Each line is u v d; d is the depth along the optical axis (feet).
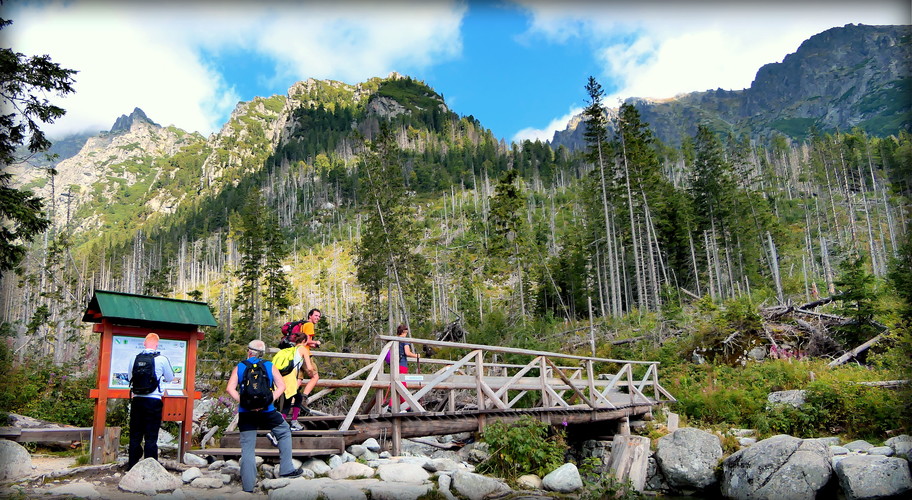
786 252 234.79
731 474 37.76
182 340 30.07
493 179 572.10
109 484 23.35
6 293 145.89
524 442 30.96
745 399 53.06
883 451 35.70
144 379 25.88
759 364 64.75
